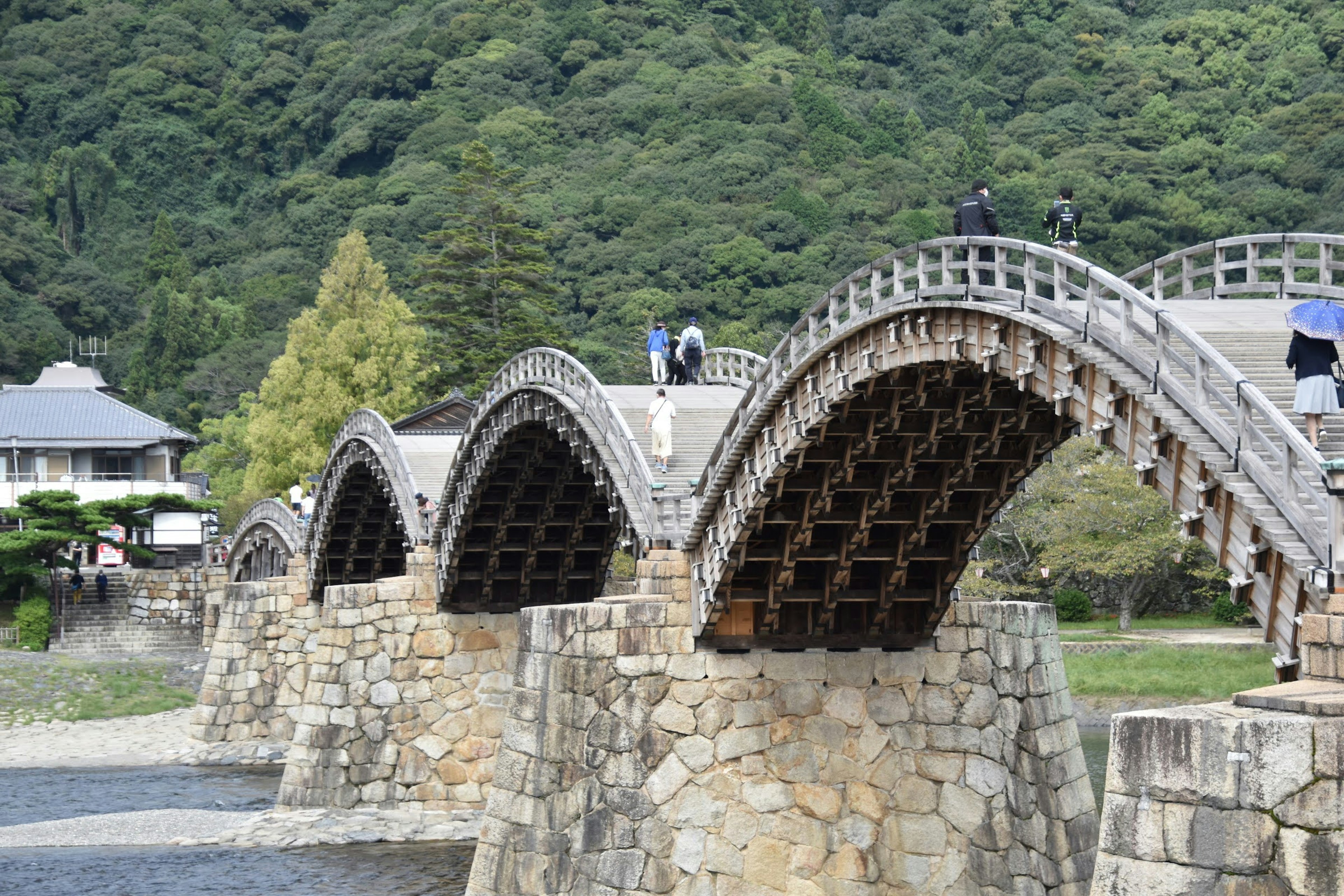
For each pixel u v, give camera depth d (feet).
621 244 493.77
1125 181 499.92
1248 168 506.48
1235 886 48.91
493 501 162.91
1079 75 610.65
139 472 352.90
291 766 170.81
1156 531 246.06
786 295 458.09
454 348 340.80
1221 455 65.46
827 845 113.39
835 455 103.76
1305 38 569.64
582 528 163.63
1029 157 540.52
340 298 353.31
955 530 112.47
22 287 593.01
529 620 118.01
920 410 98.73
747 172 529.86
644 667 113.29
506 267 341.41
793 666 115.44
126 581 321.93
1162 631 258.37
